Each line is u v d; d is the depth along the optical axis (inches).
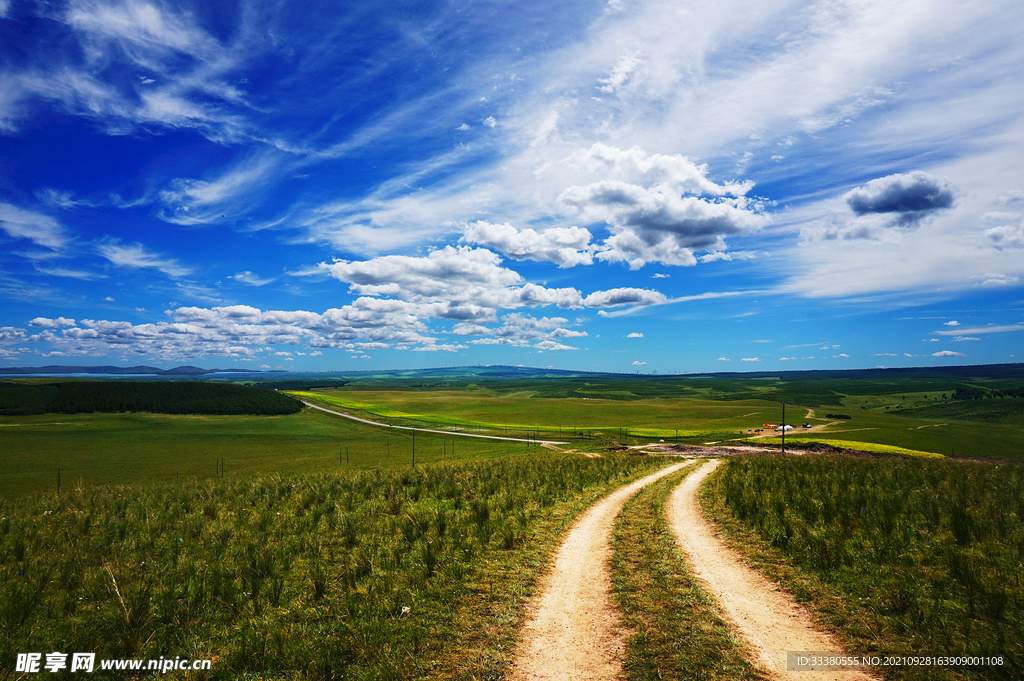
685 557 488.7
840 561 437.4
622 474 1191.6
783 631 331.9
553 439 3986.2
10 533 588.4
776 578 424.5
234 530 608.1
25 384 7037.4
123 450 3644.2
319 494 792.3
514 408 7628.0
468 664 302.7
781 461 1264.8
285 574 454.6
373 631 339.9
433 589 414.3
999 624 308.8
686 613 360.5
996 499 593.0
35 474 2549.2
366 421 5895.7
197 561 494.6
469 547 523.8
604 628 345.1
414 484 908.0
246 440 4286.4
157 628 342.3
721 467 1332.4
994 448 3016.7
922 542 469.7
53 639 321.4
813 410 7514.8
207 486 979.3
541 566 473.4
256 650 310.3
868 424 4968.0
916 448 3024.1
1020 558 412.5
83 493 932.0
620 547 532.1
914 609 337.1
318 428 5246.1
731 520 633.0
